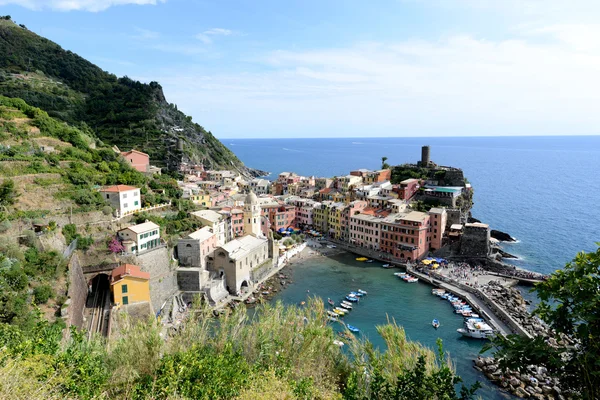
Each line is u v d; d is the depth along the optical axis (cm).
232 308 9725
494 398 6300
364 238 14788
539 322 8562
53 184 9200
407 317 9312
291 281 11731
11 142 10362
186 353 2498
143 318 7719
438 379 1825
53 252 6806
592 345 1393
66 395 2075
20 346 2408
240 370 2366
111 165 12362
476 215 19750
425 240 13588
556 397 6253
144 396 2225
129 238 9131
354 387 2075
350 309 9738
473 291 10488
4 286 5150
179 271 9956
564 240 15412
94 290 8350
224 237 13100
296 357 2658
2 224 7081
